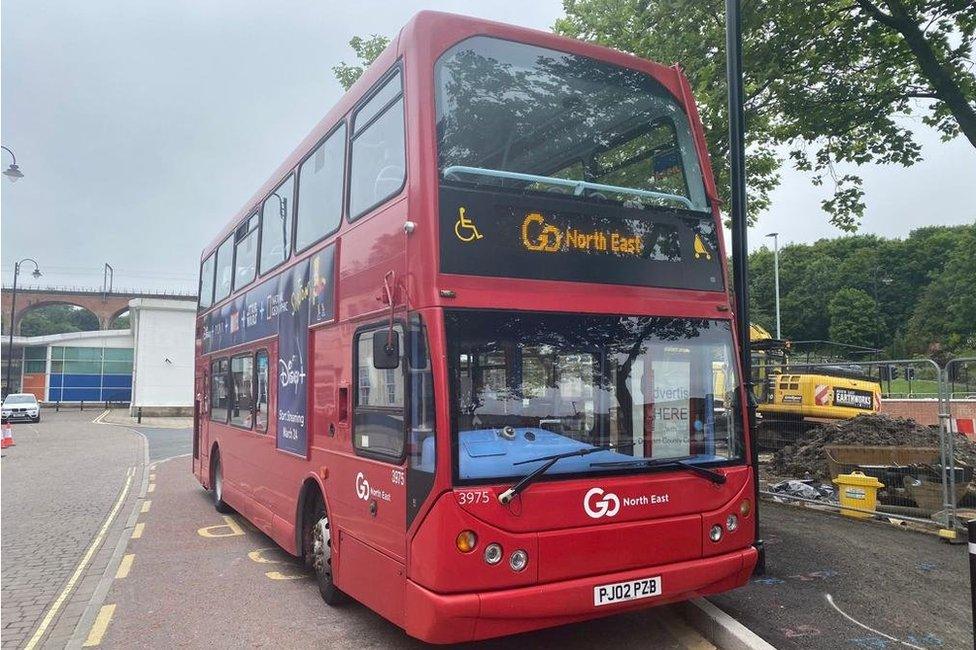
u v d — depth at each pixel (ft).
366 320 18.06
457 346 14.58
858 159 46.60
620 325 16.46
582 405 15.65
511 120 16.96
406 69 16.51
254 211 31.63
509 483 14.49
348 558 18.80
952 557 23.52
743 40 39.88
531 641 17.83
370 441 17.53
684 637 17.95
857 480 29.99
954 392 27.78
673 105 19.65
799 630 17.28
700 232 18.25
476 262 15.16
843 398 45.32
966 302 190.60
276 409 26.37
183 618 20.40
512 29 17.47
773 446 46.39
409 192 15.66
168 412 146.92
